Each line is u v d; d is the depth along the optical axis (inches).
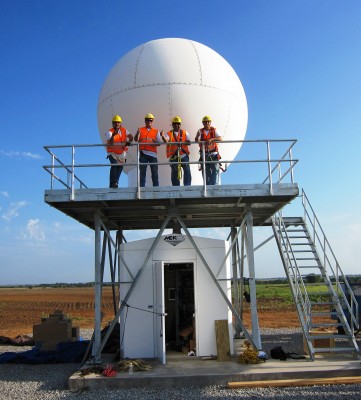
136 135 431.8
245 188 403.2
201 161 424.8
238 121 515.5
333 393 326.6
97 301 419.8
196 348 436.1
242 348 485.4
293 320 892.0
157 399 322.3
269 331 720.3
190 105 478.9
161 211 477.7
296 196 408.8
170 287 511.5
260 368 376.2
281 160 410.6
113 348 504.4
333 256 458.9
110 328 416.5
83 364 425.1
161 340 413.7
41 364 476.7
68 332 552.7
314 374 363.6
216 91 490.3
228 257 450.9
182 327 502.3
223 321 435.2
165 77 478.0
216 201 427.2
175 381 356.5
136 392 342.3
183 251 449.4
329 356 423.8
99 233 433.1
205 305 440.8
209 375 359.3
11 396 346.9
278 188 404.8
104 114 514.0
